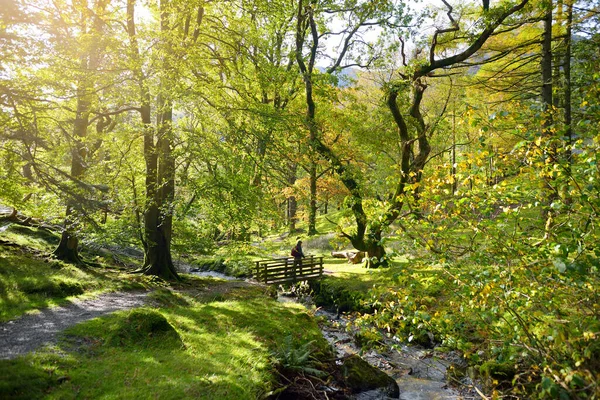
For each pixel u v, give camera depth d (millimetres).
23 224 18984
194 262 24844
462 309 5355
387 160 22031
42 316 8703
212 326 9352
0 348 6547
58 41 10172
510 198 5543
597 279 4656
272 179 14828
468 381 7879
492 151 5410
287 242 22766
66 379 5648
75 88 11414
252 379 6555
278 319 10406
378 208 7496
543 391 3961
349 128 18125
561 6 16844
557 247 4320
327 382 7625
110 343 7246
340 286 15836
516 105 6402
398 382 8625
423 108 26547
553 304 4773
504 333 5148
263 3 15102
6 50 9469
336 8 17000
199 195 13211
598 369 4078
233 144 13422
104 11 13859
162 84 12461
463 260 5777
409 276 6270
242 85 14977
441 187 6062
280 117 13578
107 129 16375
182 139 13781
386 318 6480
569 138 5199
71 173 14109
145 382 5816
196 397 5559
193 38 14609
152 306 10500
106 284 12453
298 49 17188
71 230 14320
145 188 14750
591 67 10305
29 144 9555
